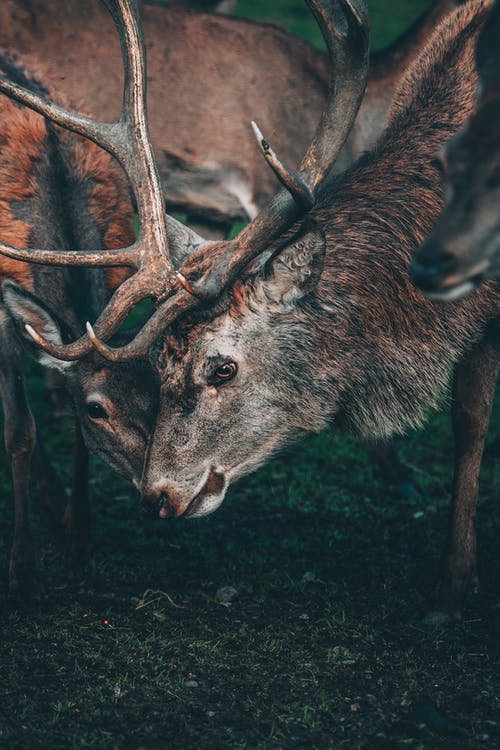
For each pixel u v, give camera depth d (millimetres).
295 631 5258
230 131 7746
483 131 4625
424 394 5441
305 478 7328
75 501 5797
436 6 7730
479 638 5215
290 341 5184
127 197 6254
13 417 5629
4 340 5660
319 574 5922
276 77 7844
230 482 5324
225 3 8961
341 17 5305
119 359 4949
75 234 5918
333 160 5328
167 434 5133
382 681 4793
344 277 5293
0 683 4680
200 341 5059
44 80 6539
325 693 4648
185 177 7773
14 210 5824
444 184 4977
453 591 5367
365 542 6387
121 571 5887
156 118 7633
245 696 4652
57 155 6035
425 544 6367
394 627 5309
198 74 7684
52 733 4312
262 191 7887
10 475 7066
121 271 5957
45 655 4949
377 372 5363
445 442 8141
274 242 5281
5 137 5945
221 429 5188
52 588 5680
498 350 5445
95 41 7520
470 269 4656
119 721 4430
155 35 7672
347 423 5488
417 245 5402
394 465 7145
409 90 5891
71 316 5625
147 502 5230
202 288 4918
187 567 5988
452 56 5695
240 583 5766
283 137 7871
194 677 4805
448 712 4566
